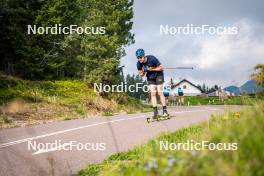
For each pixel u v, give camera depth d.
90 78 33.12
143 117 15.61
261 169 3.40
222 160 3.62
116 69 34.25
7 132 12.88
